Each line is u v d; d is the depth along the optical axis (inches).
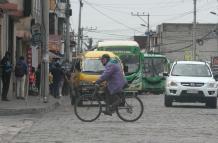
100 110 790.5
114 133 649.6
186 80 1125.7
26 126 727.1
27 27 1592.0
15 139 595.2
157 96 1865.2
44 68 1181.7
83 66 1205.7
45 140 587.5
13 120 812.6
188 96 1119.6
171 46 4601.4
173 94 1127.6
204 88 1119.6
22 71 1226.0
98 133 649.0
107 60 785.6
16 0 1322.6
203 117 882.8
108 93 783.7
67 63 1712.6
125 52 1574.8
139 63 1574.8
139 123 768.3
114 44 1581.0
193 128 710.5
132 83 1557.6
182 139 599.2
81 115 792.9
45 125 740.0
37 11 1857.8
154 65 2150.6
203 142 576.7
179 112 989.8
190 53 4392.2
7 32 1300.4
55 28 2647.6
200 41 4261.8
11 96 1264.8
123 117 789.2
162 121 802.8
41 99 1198.3
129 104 790.5
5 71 1131.9
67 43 2041.1
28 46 1651.1
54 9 2615.7
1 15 1211.2
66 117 871.1
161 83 2142.0
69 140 587.5
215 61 3316.9
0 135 629.6
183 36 4586.6
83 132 658.2
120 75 784.9
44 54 1186.0
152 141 581.9
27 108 954.7
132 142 574.6
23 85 1234.6
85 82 1175.6
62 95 1638.8
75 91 1193.4
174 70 1181.1
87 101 791.1
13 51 1400.1
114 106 783.7
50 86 1493.6
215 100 1130.0
